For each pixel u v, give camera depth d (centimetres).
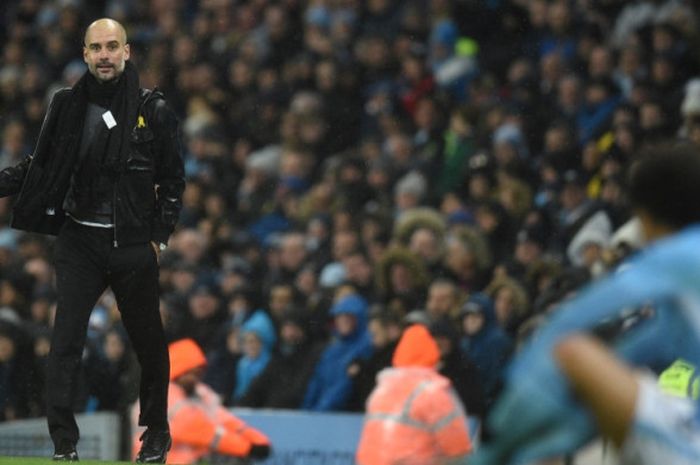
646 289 1123
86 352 4022
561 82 4969
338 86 5678
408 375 2805
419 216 4388
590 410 1102
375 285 4206
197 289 4266
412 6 5834
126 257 2522
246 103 5912
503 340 3653
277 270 4656
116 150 2497
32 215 2523
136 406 3694
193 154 5728
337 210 4778
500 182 4641
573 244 4119
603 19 5303
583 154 4625
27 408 4141
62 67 6638
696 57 4859
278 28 6069
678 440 1100
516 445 1092
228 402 4066
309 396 3847
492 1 5716
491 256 4338
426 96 5234
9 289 4641
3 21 7338
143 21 6888
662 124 4456
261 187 5391
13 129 6178
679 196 1203
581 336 1101
